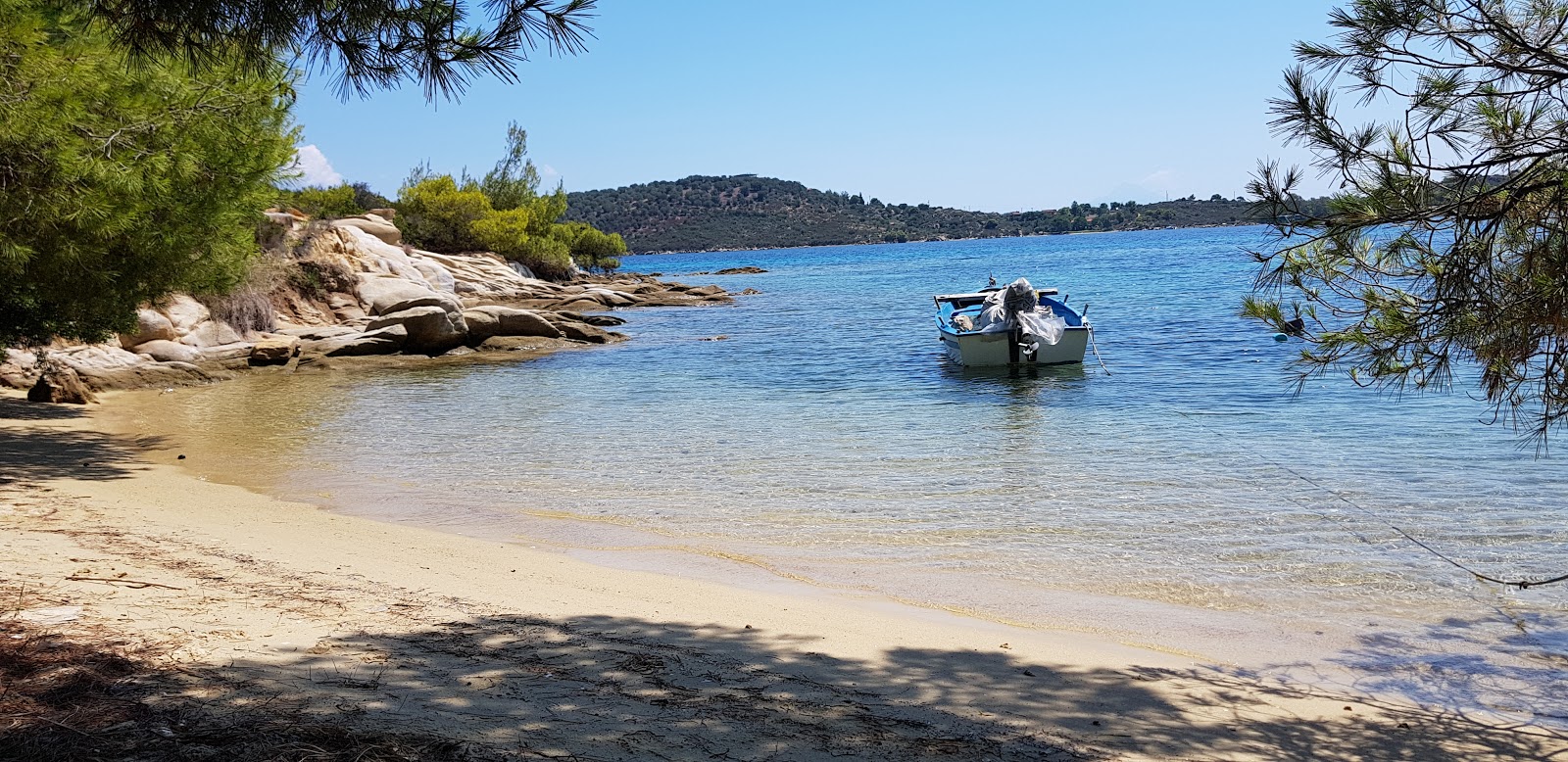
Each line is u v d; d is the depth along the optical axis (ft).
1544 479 36.86
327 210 167.63
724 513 36.11
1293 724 17.26
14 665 14.58
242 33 15.66
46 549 24.94
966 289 201.67
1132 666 20.67
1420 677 20.34
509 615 21.89
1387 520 32.55
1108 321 115.34
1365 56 15.08
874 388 71.41
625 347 105.09
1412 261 15.99
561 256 231.50
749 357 92.84
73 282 37.40
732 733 14.48
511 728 13.74
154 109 34.06
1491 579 24.14
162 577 22.67
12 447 45.98
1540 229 14.67
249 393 73.00
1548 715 18.25
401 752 12.18
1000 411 59.21
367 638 18.65
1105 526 33.06
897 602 25.91
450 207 209.15
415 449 49.83
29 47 28.04
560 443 51.19
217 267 44.09
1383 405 53.11
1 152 29.35
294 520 33.71
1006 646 21.80
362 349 96.43
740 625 22.61
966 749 14.55
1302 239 16.75
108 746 11.68
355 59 15.79
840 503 37.24
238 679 14.96
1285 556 29.30
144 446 49.83
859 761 13.65
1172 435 48.98
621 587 26.27
